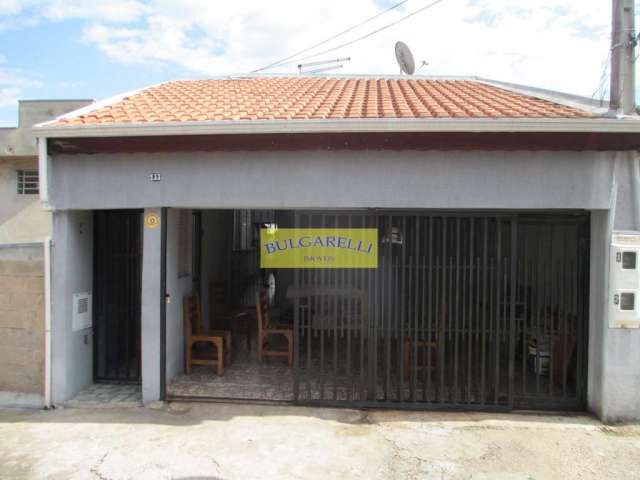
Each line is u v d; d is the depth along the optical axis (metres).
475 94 7.57
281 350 7.14
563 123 4.98
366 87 8.65
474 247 5.53
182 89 8.50
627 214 5.27
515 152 5.29
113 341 6.61
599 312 5.40
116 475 4.20
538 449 4.68
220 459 4.46
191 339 6.66
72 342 6.02
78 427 5.18
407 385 6.13
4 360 5.96
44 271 5.86
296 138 5.38
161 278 5.75
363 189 5.44
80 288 6.20
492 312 5.54
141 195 5.68
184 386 6.20
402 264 5.58
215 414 5.45
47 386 5.82
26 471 4.28
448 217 5.56
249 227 11.16
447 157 5.36
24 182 12.84
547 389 5.98
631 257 5.20
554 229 5.72
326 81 9.66
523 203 5.31
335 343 5.66
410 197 5.40
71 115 6.07
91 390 6.26
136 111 6.29
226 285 9.21
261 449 4.64
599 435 4.98
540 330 5.95
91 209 5.93
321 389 5.66
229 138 5.43
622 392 5.26
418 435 4.95
